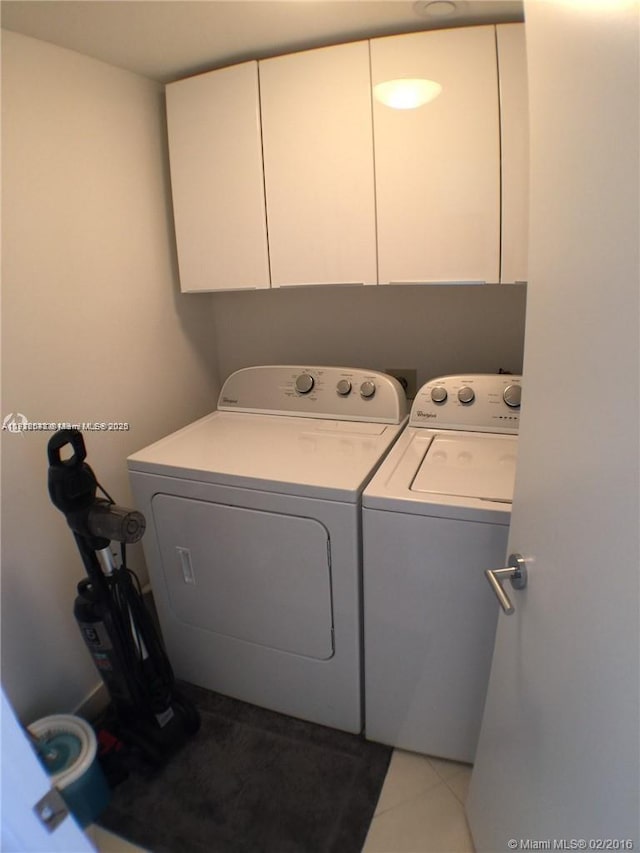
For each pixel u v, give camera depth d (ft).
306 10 4.22
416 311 6.44
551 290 2.43
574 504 2.23
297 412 6.04
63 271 4.91
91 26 4.33
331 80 4.83
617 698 1.93
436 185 4.83
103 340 5.45
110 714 5.41
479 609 4.14
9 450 4.50
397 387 5.82
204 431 5.76
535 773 2.78
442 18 4.42
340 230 5.23
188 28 4.46
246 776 4.79
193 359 6.98
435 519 3.99
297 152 5.14
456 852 4.09
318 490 4.27
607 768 2.01
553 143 2.32
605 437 1.96
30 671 4.84
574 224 2.16
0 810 1.40
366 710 4.96
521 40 4.30
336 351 6.97
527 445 2.79
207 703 5.63
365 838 4.24
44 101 4.58
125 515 4.09
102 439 5.54
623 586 1.86
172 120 5.53
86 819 4.33
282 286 5.62
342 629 4.70
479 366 6.37
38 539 4.83
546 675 2.59
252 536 4.71
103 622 4.50
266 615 4.98
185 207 5.76
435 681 4.55
